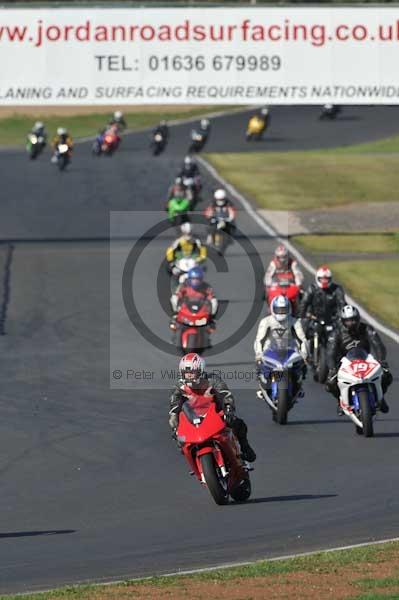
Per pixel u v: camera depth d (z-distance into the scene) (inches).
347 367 2586.1
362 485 2151.8
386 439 2522.1
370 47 5472.4
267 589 1491.1
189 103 5497.1
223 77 5487.2
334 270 5137.8
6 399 2999.5
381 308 4274.1
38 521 1999.3
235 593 1475.1
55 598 1491.1
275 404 2706.7
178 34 5467.5
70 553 1790.1
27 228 6579.7
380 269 5172.2
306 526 1889.8
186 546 1798.7
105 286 4768.7
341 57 5477.4
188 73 5487.2
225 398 2023.9
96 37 5472.4
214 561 1704.0
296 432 2615.7
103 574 1660.9
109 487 2215.8
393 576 1534.2
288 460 2369.6
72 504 2103.8
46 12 5462.6
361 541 1787.6
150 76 5487.2
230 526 1909.4
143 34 5467.5
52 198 7800.2
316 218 6860.2
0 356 3545.8
